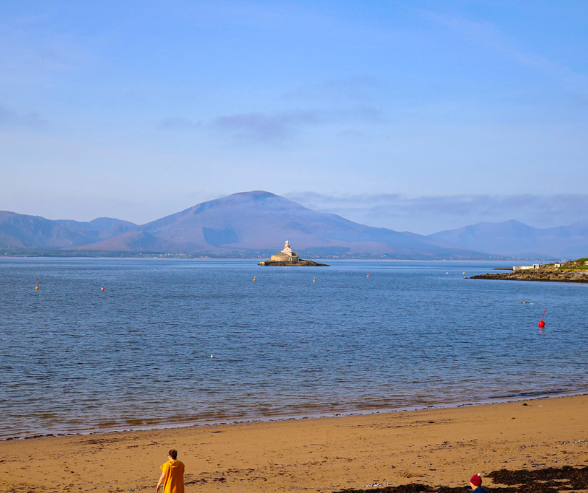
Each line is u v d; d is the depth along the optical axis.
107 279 182.12
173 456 14.35
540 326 62.69
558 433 21.38
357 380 34.00
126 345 47.97
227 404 27.89
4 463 17.94
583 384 32.88
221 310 81.19
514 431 21.72
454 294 125.50
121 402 28.27
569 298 113.25
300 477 16.66
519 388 31.77
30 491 15.52
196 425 23.73
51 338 51.72
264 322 66.31
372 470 17.28
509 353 44.62
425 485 15.88
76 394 30.02
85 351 44.56
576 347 48.06
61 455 18.86
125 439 21.02
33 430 23.02
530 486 15.58
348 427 22.61
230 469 17.42
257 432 21.91
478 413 25.05
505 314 79.00
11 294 110.00
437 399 29.02
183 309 82.19
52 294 111.06
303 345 48.47
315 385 32.53
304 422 23.70
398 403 28.11
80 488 15.84
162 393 30.36
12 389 31.08
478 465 17.67
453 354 44.03
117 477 16.77
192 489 15.69
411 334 56.19
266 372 36.44
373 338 53.12
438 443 20.14
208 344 48.81
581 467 17.28
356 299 107.19
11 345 47.25
